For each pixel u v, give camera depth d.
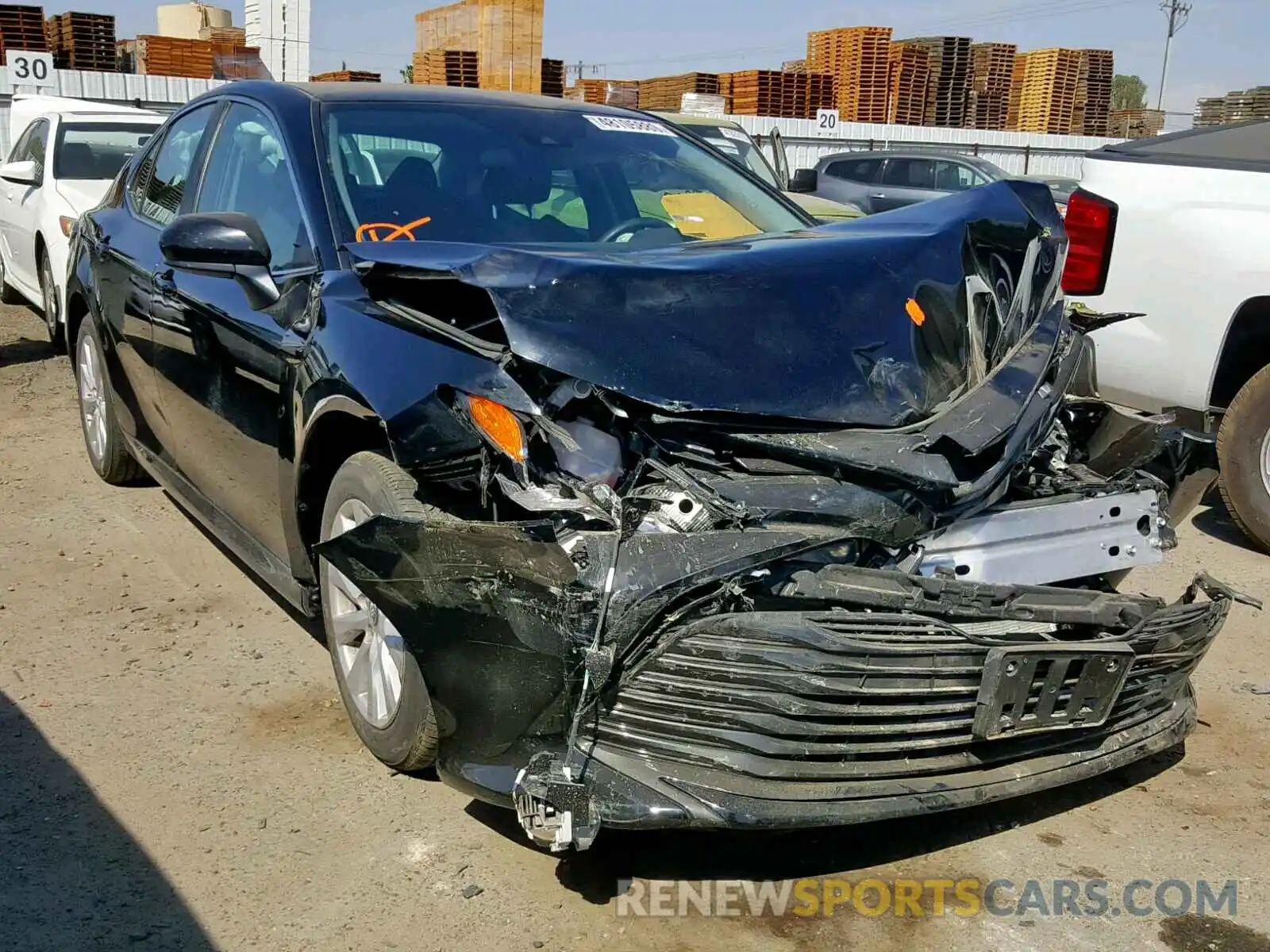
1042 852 2.92
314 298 3.38
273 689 3.67
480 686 2.55
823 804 2.46
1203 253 5.20
